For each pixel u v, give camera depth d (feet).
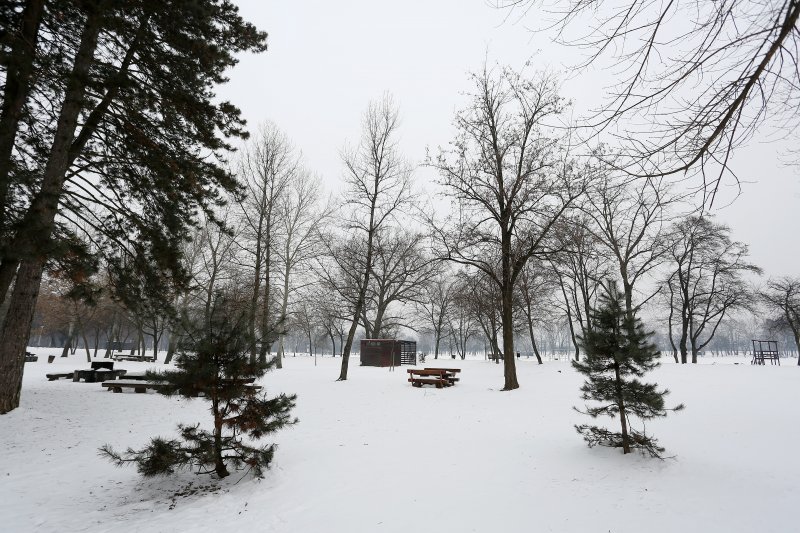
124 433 31.55
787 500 18.75
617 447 26.35
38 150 36.11
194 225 43.75
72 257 34.19
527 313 108.78
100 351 173.47
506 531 16.26
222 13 42.68
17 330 35.09
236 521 17.38
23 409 34.99
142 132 37.06
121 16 34.76
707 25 10.81
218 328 22.34
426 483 21.47
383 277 127.95
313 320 164.55
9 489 21.31
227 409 23.16
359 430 33.30
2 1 30.63
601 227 93.40
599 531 16.20
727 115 11.23
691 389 50.03
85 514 18.47
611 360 26.12
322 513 18.01
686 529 16.22
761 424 32.48
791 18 9.44
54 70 29.43
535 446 27.99
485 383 62.85
